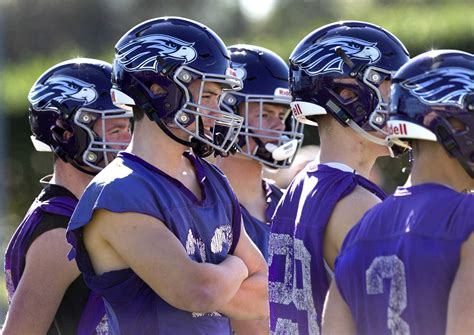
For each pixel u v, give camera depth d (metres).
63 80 16.19
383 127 13.73
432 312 10.80
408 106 11.63
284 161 18.00
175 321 13.50
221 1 71.75
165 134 13.80
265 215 18.05
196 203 13.88
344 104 13.70
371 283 11.41
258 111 17.77
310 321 13.08
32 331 15.01
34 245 15.24
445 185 11.36
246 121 17.72
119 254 13.24
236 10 70.06
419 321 10.88
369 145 13.93
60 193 15.80
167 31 14.01
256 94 17.66
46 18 75.81
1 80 37.31
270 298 13.94
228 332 14.45
